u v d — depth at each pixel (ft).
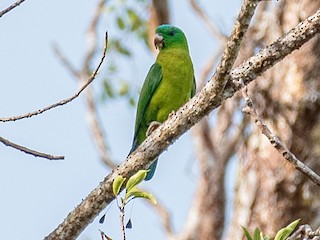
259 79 42.47
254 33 44.45
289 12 42.88
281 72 41.96
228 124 53.26
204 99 27.81
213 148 54.80
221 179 54.80
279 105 41.73
